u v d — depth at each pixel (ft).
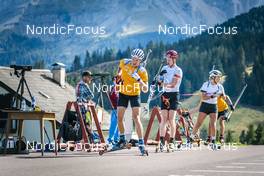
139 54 86.28
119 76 87.92
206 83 115.85
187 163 63.67
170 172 51.08
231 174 49.44
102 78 115.44
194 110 139.85
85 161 67.26
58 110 230.27
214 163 64.18
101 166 58.49
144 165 60.03
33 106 95.50
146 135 126.52
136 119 85.71
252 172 51.60
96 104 116.26
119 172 51.03
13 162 64.49
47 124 206.08
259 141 354.13
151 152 95.86
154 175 48.08
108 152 94.48
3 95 116.88
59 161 67.00
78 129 102.94
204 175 48.37
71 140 102.99
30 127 158.30
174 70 99.09
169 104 98.02
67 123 103.09
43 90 237.45
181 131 135.95
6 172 50.14
